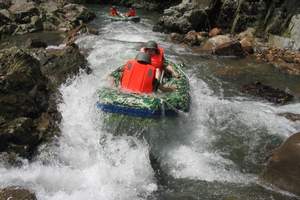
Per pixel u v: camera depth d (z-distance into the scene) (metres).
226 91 11.85
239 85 12.43
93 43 16.44
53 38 17.97
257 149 8.76
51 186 7.15
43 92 9.48
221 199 7.11
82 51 14.95
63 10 22.70
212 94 11.54
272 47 16.58
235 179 7.69
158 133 8.38
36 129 8.30
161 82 9.67
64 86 10.46
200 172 7.89
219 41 16.47
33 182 7.20
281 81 13.00
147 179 7.59
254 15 19.03
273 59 14.99
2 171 7.39
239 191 7.33
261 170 8.02
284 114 10.33
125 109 8.30
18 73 8.53
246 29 19.14
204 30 20.16
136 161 7.99
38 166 7.70
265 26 18.39
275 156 7.71
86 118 9.02
